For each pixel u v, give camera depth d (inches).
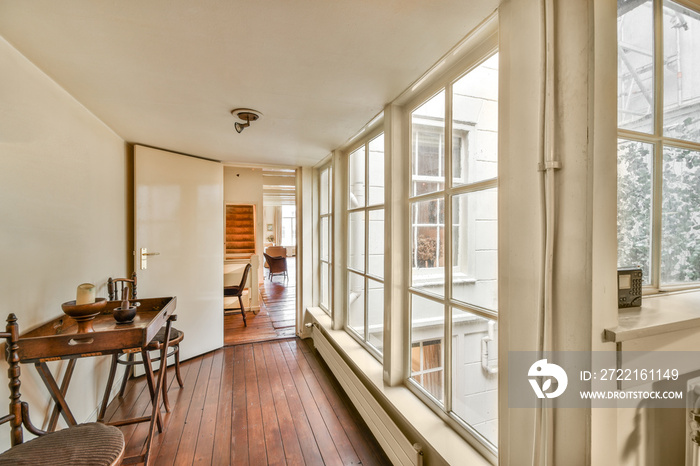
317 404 87.4
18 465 36.3
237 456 66.7
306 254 144.5
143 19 41.6
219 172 132.5
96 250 80.9
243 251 230.2
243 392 94.1
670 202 44.0
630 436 33.3
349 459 65.6
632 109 41.1
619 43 40.1
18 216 51.8
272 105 72.0
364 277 94.5
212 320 127.7
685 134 45.3
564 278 31.8
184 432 74.9
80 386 72.4
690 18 46.1
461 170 55.0
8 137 49.4
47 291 59.6
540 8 33.0
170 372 107.7
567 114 31.6
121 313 62.8
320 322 121.5
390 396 66.2
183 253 117.1
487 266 49.9
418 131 68.7
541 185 33.0
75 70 56.1
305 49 49.4
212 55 51.0
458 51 50.3
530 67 35.1
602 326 30.5
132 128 88.7
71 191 68.2
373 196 92.4
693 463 34.9
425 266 66.2
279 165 141.3
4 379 48.4
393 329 70.7
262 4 38.7
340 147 110.2
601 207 30.3
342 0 38.0
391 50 49.9
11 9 39.3
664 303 39.3
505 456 38.9
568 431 31.4
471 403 53.2
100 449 39.6
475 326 52.3
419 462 50.4
